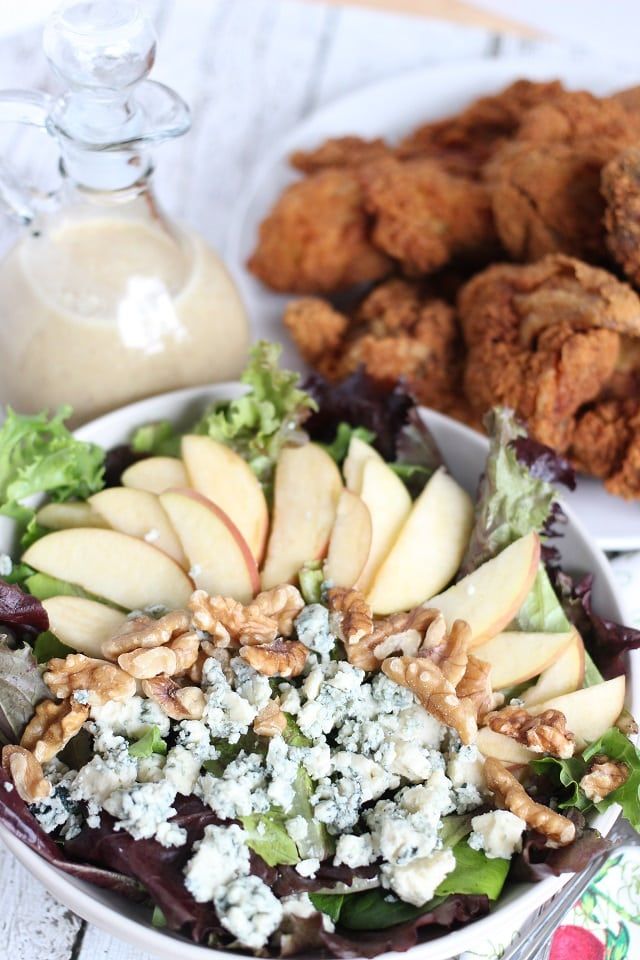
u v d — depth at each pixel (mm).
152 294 690
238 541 616
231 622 584
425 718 568
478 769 563
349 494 631
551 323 693
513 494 620
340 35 938
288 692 571
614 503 709
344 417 676
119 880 538
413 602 611
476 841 546
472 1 959
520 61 872
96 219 686
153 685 564
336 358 757
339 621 589
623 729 571
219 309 714
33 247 697
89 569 614
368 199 772
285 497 637
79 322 684
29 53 894
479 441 656
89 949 588
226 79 909
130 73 625
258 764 554
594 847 540
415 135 849
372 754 562
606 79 864
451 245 768
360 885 541
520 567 602
